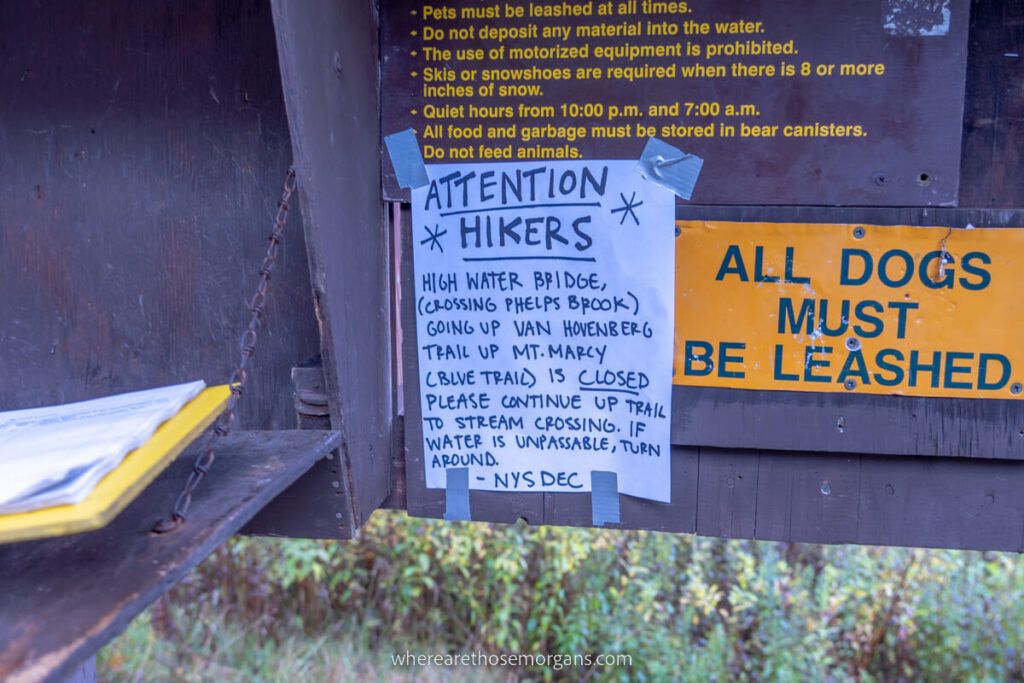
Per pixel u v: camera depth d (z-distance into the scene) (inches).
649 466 57.0
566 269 55.6
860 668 178.4
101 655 163.6
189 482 40.6
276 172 56.9
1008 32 52.1
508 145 54.9
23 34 58.2
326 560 180.1
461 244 56.3
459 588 181.8
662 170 53.9
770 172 53.1
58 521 30.3
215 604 184.7
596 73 53.5
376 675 168.9
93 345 60.4
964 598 181.5
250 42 56.1
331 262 47.2
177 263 58.9
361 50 52.7
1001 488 55.1
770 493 57.0
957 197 52.2
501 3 53.6
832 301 54.0
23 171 59.6
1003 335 53.0
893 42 51.0
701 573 178.4
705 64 52.6
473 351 57.4
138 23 57.1
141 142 58.2
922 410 54.3
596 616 173.6
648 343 55.6
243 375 47.7
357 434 52.6
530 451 58.1
